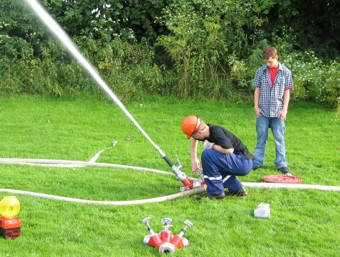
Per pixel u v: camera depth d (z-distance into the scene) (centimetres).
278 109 611
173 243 378
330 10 1112
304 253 378
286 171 605
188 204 482
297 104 973
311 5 1106
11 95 1005
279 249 384
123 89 1000
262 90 616
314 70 967
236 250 379
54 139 756
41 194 486
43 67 1045
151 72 1027
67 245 380
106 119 882
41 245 378
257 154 629
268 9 1033
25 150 691
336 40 1124
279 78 609
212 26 998
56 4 1066
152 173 593
